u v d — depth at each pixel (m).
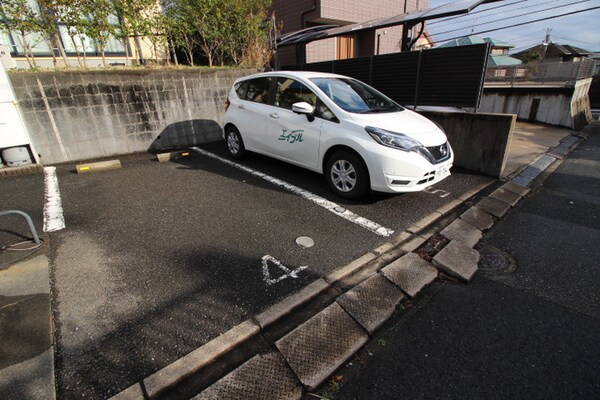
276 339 1.97
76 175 4.85
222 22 7.26
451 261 2.71
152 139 6.27
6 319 2.04
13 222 3.35
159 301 2.21
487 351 1.89
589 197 4.25
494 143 4.71
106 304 2.18
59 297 2.24
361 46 12.14
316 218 3.44
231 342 1.90
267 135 4.62
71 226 3.26
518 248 3.02
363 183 3.64
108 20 6.39
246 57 8.04
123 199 3.95
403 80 6.18
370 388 1.69
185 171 5.01
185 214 3.54
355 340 1.96
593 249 2.98
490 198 4.04
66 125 5.34
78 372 1.71
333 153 3.90
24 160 4.99
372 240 3.03
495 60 19.98
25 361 1.75
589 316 2.16
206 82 6.64
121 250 2.83
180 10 6.95
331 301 2.28
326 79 4.32
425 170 3.43
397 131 3.50
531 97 10.75
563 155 6.57
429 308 2.26
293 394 1.65
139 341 1.90
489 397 1.63
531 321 2.12
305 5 10.48
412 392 1.66
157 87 6.08
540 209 3.89
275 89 4.56
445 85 5.52
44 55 6.62
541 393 1.64
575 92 10.09
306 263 2.66
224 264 2.63
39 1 5.09
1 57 5.09
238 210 3.63
